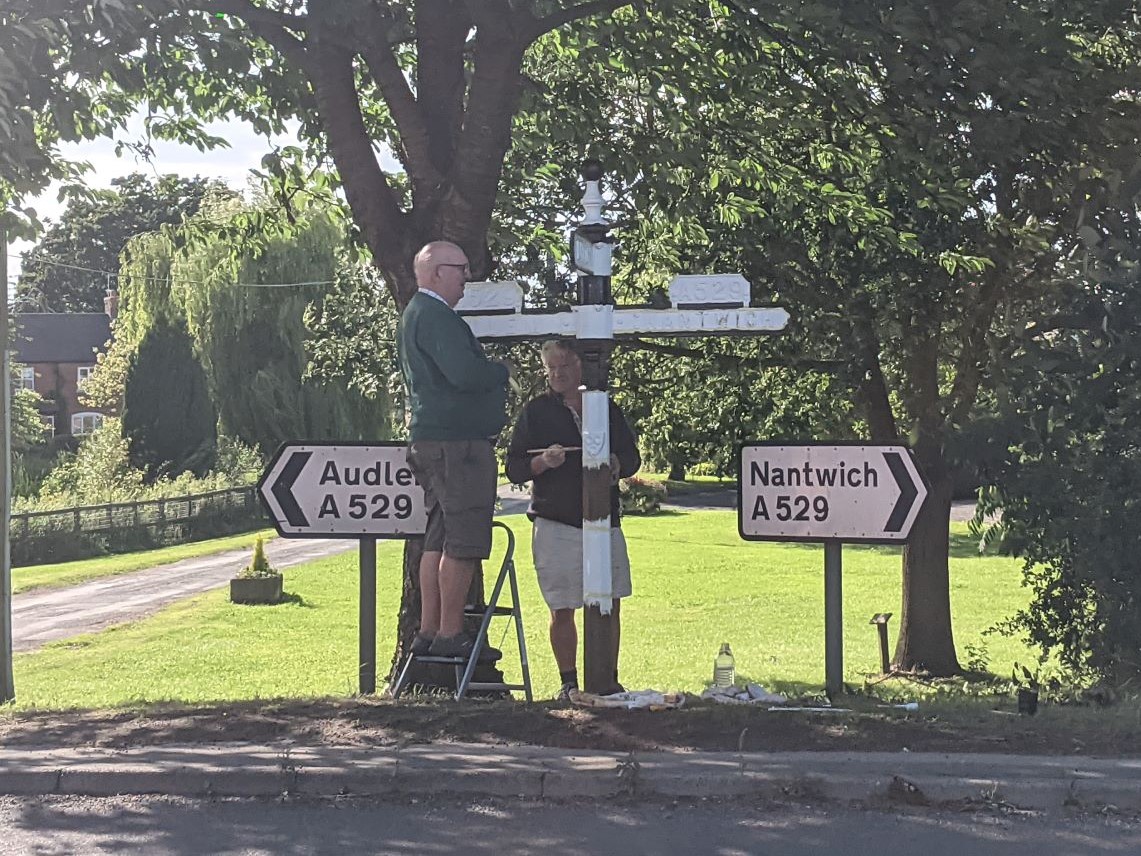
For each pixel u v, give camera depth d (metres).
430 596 7.05
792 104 11.21
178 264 44.91
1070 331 8.80
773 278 15.00
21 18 7.23
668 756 5.68
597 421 6.74
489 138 8.12
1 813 5.35
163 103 11.28
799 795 5.36
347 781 5.52
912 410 16.30
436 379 6.56
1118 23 9.87
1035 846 4.85
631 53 10.60
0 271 14.27
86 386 66.88
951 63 8.53
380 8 9.20
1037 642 9.80
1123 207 8.85
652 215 14.02
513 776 5.45
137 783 5.58
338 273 23.88
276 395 44.38
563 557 7.12
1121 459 8.78
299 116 10.91
